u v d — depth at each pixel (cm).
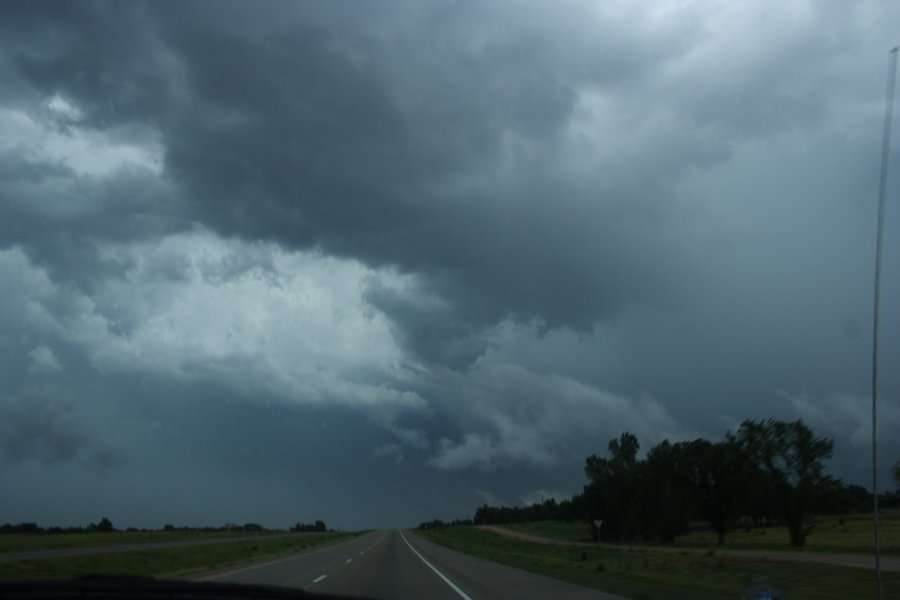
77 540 7756
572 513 15612
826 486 6356
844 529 7906
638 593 2338
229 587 580
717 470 7725
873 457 754
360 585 2438
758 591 820
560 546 8350
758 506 6769
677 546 7675
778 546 6362
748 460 6681
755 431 6562
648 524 8831
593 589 2481
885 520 9150
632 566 4150
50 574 2861
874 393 756
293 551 5384
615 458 10181
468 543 8306
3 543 6594
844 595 2517
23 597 495
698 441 7988
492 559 4634
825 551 5281
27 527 13275
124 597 531
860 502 8938
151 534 11562
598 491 10488
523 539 11006
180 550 5025
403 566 3581
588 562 4588
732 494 7556
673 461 8438
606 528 10406
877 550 748
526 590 2394
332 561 3956
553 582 2759
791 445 6406
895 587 2634
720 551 5906
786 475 6412
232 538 9244
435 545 7362
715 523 7894
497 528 16862
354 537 10681
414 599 2075
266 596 586
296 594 601
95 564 3306
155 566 3419
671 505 8019
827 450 6375
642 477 8950
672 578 3156
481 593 2273
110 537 9181
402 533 14812
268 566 3444
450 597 2141
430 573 3114
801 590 2744
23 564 3112
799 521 6431
